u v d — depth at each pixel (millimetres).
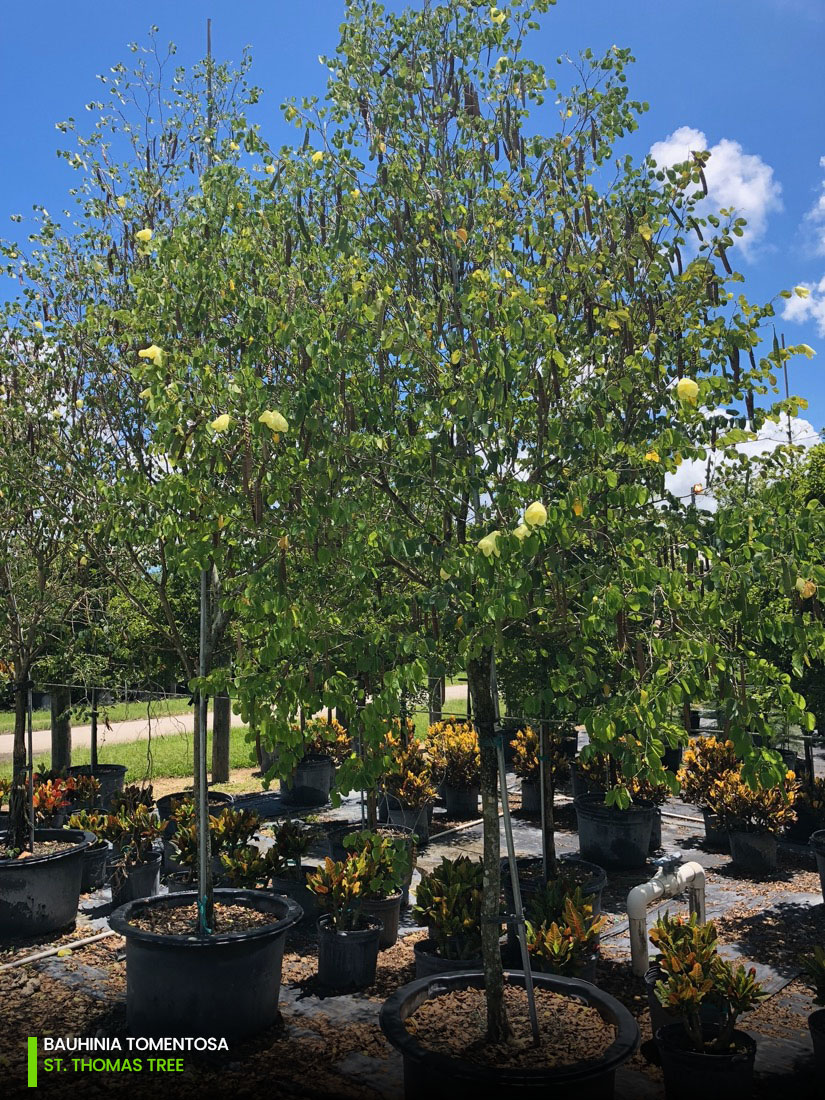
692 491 3920
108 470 6492
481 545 3266
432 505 4129
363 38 4555
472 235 4328
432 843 10156
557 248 4258
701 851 9898
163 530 4426
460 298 4066
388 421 4062
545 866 6766
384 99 4465
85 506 6211
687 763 10602
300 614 3625
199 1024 5129
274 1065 4957
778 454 4098
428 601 3596
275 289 4512
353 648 3730
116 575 6402
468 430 3727
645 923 6188
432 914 5863
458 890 5945
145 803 9695
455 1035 4219
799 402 3760
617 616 3555
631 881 8742
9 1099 4598
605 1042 4117
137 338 5156
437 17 4562
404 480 3926
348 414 3887
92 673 8086
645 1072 4898
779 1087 4719
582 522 3734
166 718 22109
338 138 4504
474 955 5715
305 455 3631
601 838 9188
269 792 13000
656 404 4086
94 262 6348
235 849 7578
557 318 3963
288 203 4504
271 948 5422
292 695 3682
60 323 6301
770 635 3348
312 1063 4984
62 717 11555
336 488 3867
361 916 6352
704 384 3377
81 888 8039
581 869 7406
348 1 4590
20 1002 5844
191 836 7758
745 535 3445
